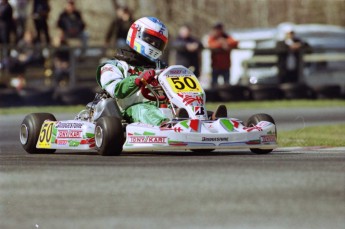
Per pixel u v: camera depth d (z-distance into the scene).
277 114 46.66
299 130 35.12
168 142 22.45
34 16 57.38
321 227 13.36
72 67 54.16
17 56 53.09
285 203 15.04
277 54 60.06
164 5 89.00
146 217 14.12
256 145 23.20
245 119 43.09
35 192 16.47
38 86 52.53
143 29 25.00
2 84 52.53
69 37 56.84
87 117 26.14
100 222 13.79
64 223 13.80
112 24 58.31
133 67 25.17
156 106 24.34
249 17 95.75
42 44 57.31
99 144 23.39
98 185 17.11
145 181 17.44
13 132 37.19
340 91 59.03
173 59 56.59
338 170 18.81
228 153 24.50
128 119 24.83
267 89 57.09
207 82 57.22
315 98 58.66
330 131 34.59
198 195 15.83
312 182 17.08
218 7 93.62
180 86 23.83
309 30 69.75
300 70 59.81
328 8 94.88
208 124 23.12
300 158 21.80
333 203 15.02
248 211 14.45
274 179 17.47
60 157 23.44
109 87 24.64
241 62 63.69
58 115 44.81
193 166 19.73
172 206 14.94
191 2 91.44
